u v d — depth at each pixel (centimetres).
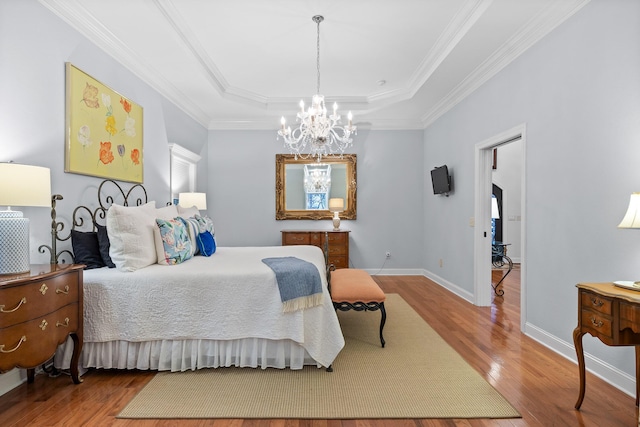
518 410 187
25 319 170
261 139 595
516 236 775
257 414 184
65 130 256
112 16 275
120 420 179
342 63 399
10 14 212
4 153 209
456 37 316
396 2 280
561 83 260
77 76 265
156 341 232
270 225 596
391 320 347
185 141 492
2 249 175
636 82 200
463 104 435
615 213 215
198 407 190
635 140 201
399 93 487
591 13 231
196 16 301
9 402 195
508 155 775
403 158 595
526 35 292
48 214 241
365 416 182
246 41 347
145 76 369
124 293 229
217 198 591
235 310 232
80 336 213
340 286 285
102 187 303
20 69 219
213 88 435
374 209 596
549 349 271
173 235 272
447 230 488
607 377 218
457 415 183
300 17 303
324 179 596
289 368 238
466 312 375
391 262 596
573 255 249
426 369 237
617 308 164
